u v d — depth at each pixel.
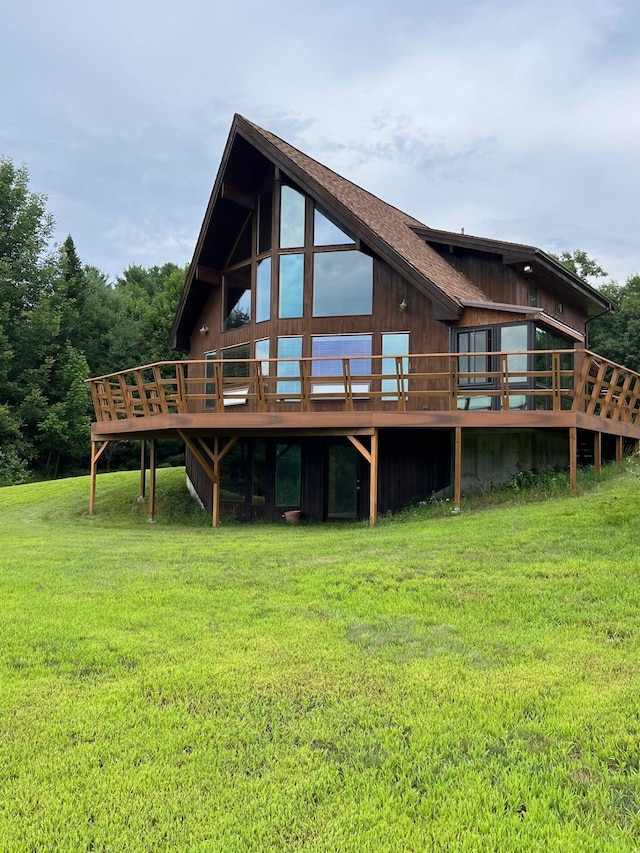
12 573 8.67
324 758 3.82
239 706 4.46
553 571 7.52
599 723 4.09
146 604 6.92
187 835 3.18
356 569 8.15
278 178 17.41
